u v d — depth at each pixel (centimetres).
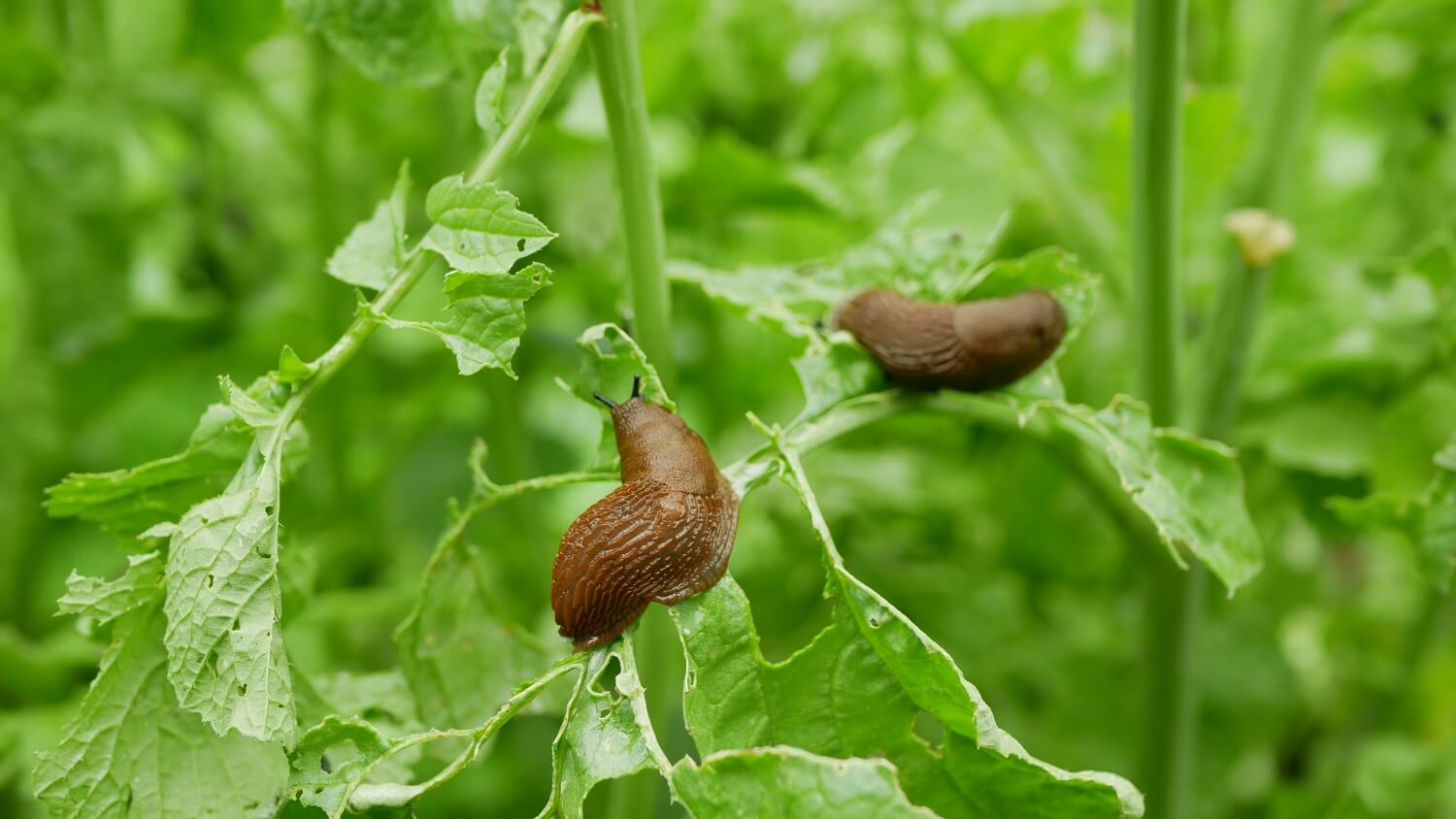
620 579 75
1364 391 91
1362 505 83
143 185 122
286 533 80
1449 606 101
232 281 109
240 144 121
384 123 105
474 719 80
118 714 76
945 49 97
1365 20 100
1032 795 75
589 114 96
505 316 74
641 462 77
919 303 81
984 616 99
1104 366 104
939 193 85
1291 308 98
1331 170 134
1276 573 107
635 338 81
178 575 74
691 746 93
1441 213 100
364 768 75
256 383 75
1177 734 89
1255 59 101
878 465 103
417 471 113
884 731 75
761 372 111
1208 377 88
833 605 75
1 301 113
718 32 101
